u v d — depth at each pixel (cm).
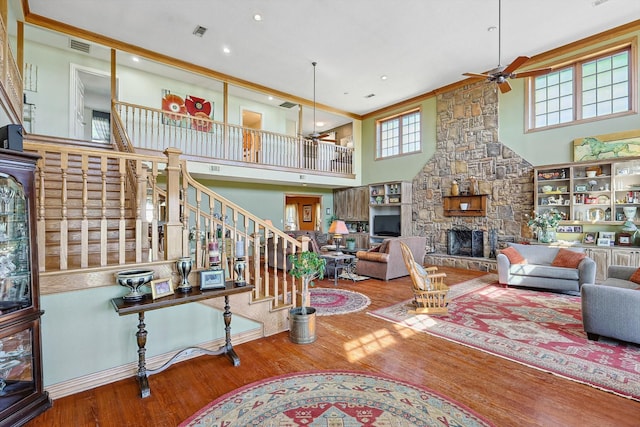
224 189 890
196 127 789
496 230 736
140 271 257
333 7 488
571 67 640
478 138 770
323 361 284
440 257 799
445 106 835
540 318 394
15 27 514
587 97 622
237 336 325
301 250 380
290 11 498
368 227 1020
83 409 216
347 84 805
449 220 829
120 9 497
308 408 214
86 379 242
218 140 842
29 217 204
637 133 549
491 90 749
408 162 930
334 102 948
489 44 605
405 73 738
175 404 221
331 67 705
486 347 310
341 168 1024
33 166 206
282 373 263
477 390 235
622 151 565
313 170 923
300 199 1280
